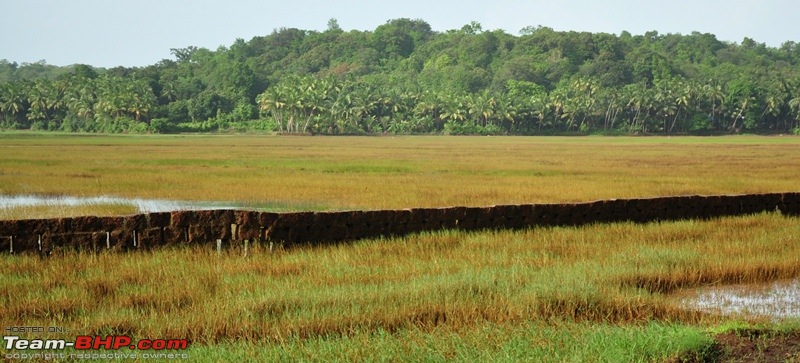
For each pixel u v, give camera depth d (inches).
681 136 5364.2
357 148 2977.4
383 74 7273.6
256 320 382.0
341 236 642.2
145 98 5211.6
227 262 536.1
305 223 625.3
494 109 5521.7
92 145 2930.6
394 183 1311.5
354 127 5319.9
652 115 5738.2
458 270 511.8
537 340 351.6
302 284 462.0
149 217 581.3
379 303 411.5
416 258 559.8
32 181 1299.2
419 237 645.9
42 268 502.6
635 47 7632.9
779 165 1948.8
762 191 1210.0
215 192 1151.6
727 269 529.0
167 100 5880.9
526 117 5625.0
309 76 5605.3
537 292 430.6
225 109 5669.3
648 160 2193.7
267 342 354.3
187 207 985.5
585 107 5526.6
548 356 327.3
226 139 4003.4
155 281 467.8
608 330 368.8
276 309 401.7
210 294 432.8
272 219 612.4
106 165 1736.0
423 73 7062.0
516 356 328.8
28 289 441.4
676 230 720.3
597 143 3796.8
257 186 1240.2
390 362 325.7
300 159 2087.8
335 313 393.1
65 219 558.9
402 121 5492.1
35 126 5374.0
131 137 4168.3
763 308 454.6
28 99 5497.1
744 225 773.3
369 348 339.0
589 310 423.5
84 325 373.1
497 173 1611.7
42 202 1026.7
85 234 564.7
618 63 6692.9
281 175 1478.8
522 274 486.3
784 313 442.9
